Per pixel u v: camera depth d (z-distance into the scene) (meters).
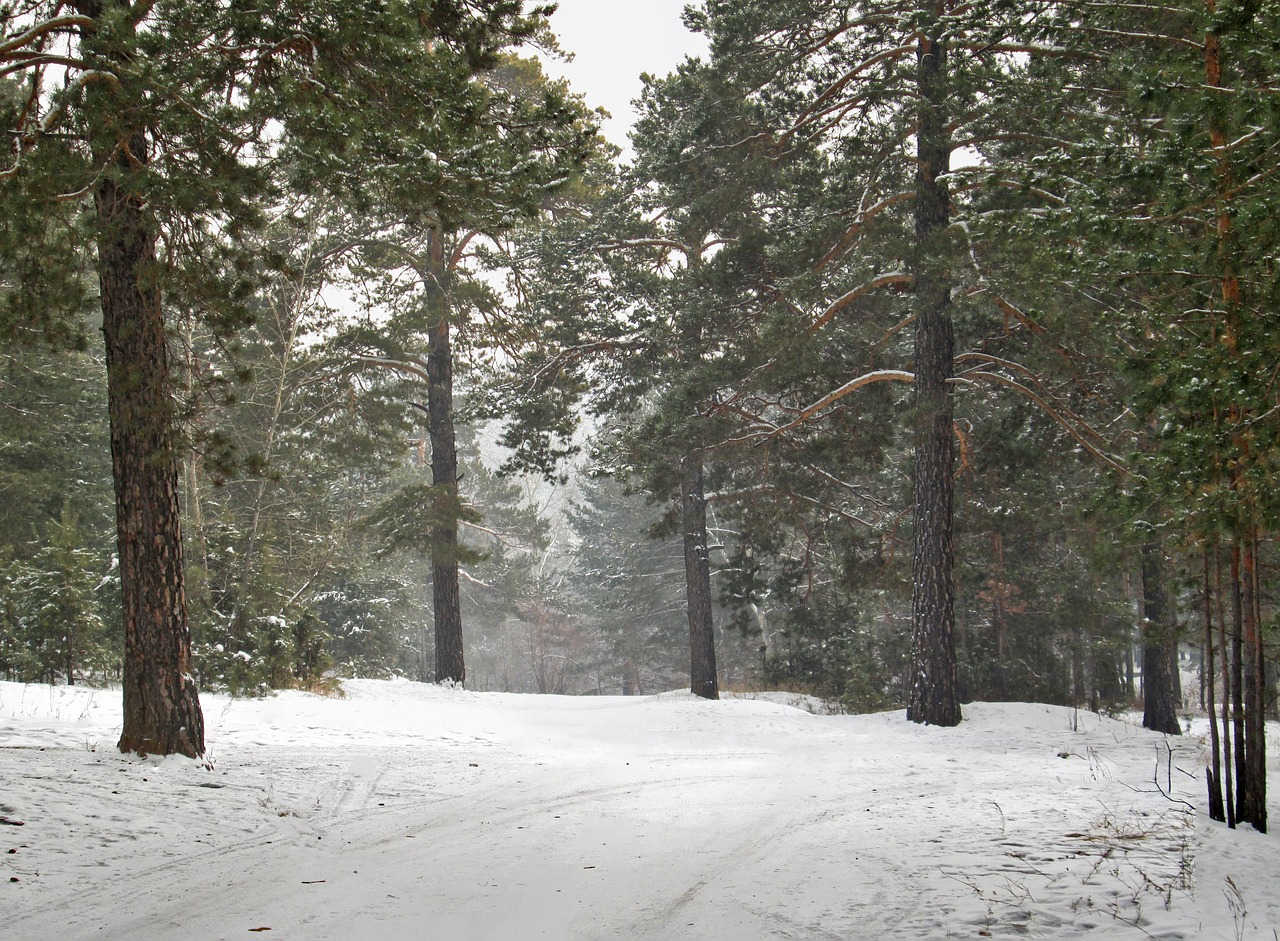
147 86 8.90
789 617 33.97
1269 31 7.07
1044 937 5.36
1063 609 26.55
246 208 9.88
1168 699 21.02
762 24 19.08
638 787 11.33
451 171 10.09
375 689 24.11
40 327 10.53
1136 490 8.19
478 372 28.66
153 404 10.52
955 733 17.78
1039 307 15.34
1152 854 7.06
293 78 9.68
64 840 7.12
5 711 13.29
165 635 10.80
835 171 20.47
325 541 26.41
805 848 7.82
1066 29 14.30
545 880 6.80
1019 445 22.70
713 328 23.22
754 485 29.69
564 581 64.44
